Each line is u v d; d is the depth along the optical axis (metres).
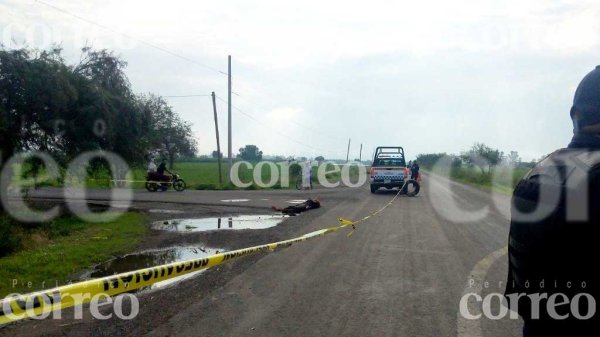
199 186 37.22
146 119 24.34
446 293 7.24
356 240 12.11
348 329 5.71
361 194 29.83
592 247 1.51
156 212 20.98
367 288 7.54
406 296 7.09
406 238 12.47
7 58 18.23
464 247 11.20
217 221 18.16
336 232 13.53
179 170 71.00
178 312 6.34
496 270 8.76
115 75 24.27
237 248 12.00
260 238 13.19
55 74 19.09
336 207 21.28
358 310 6.43
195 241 13.53
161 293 7.34
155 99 52.12
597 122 1.68
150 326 5.82
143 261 11.23
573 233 1.53
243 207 22.61
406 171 30.17
